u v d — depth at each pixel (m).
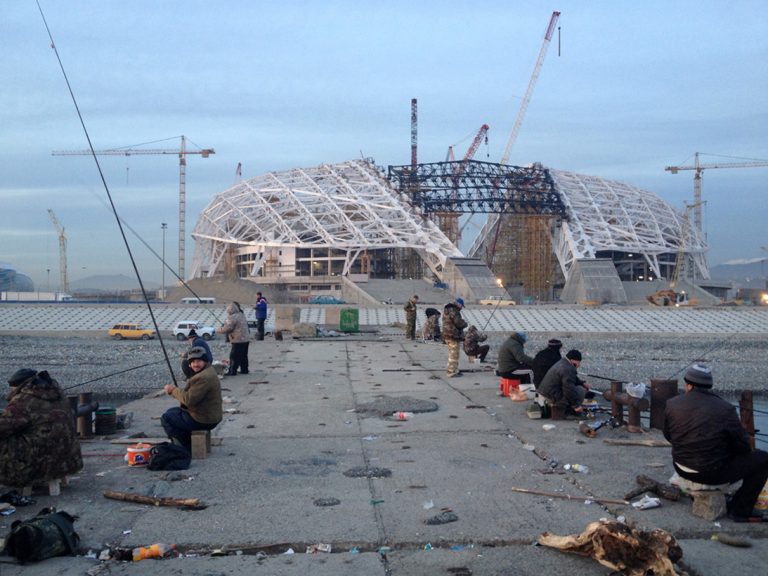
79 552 5.49
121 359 34.66
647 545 5.03
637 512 6.36
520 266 132.88
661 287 116.56
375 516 6.27
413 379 16.95
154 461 8.02
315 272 119.38
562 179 142.50
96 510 6.48
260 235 124.06
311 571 5.10
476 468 8.09
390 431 10.46
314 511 6.42
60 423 6.90
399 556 5.39
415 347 26.62
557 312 65.88
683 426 6.33
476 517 6.24
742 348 45.28
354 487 7.26
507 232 137.38
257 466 8.23
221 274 135.12
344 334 36.69
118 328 50.53
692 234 146.88
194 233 140.62
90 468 8.12
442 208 123.69
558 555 5.39
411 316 30.73
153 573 5.07
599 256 132.62
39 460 6.73
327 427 10.82
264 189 130.12
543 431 10.32
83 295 145.38
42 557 5.30
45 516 5.59
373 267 118.44
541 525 6.01
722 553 5.46
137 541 5.64
